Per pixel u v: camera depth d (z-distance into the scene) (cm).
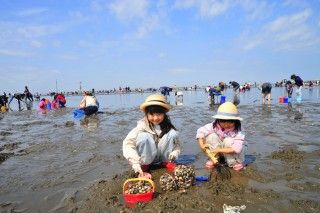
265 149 614
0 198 413
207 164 515
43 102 2170
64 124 1152
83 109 1448
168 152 504
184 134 827
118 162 557
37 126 1143
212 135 504
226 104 498
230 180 434
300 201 356
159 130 489
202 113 1389
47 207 376
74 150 671
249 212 333
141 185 402
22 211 369
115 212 348
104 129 961
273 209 339
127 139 477
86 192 413
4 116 1733
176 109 1650
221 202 361
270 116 1173
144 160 486
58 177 488
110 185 432
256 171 469
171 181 403
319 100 2088
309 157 542
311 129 834
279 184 415
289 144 653
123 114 1445
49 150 685
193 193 390
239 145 473
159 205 356
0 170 542
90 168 528
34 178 489
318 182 419
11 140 849
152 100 470
